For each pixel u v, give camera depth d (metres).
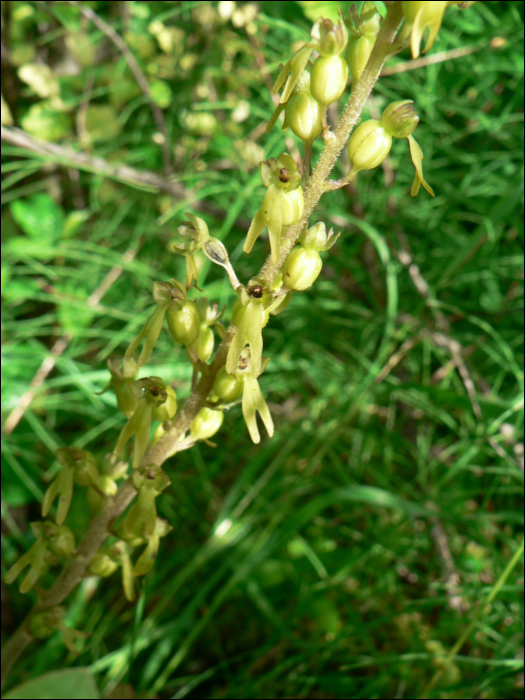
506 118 0.30
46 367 0.29
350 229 0.30
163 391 0.11
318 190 0.10
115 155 0.33
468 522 0.25
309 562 0.26
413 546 0.26
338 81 0.09
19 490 0.27
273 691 0.23
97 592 0.28
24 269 0.32
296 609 0.24
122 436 0.11
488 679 0.18
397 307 0.31
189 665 0.26
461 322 0.31
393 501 0.21
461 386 0.28
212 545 0.24
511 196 0.24
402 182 0.34
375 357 0.32
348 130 0.10
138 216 0.37
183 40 0.34
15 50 0.31
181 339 0.11
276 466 0.26
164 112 0.37
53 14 0.32
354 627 0.22
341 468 0.28
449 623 0.23
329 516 0.28
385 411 0.31
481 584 0.23
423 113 0.33
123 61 0.32
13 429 0.30
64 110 0.32
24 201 0.35
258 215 0.10
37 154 0.27
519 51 0.28
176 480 0.30
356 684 0.23
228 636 0.26
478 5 0.30
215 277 0.34
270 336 0.33
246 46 0.31
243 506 0.26
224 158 0.34
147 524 0.11
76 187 0.36
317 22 0.09
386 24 0.09
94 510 0.13
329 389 0.29
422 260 0.32
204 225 0.11
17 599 0.27
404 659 0.19
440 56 0.28
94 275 0.34
